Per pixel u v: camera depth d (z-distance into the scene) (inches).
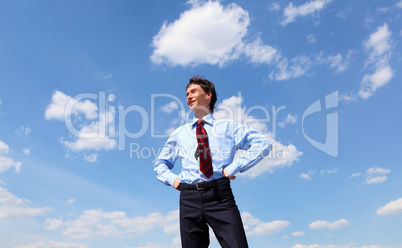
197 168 93.0
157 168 105.3
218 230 88.1
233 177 92.2
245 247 85.5
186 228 91.8
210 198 88.3
